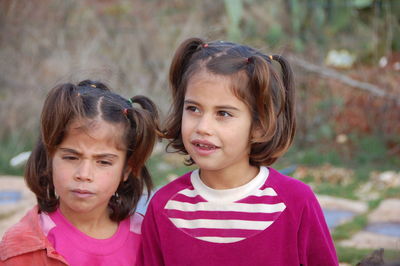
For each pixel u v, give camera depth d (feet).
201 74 8.32
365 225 17.57
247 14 32.12
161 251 9.03
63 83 9.16
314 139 26.55
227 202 8.66
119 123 8.98
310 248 8.66
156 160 25.23
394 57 28.84
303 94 26.91
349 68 29.04
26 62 27.37
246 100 8.34
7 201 20.04
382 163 24.67
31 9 28.30
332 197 20.84
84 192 8.71
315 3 31.60
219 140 8.29
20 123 26.27
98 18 29.27
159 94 27.37
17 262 8.68
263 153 8.83
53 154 8.86
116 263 9.18
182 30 29.32
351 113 26.86
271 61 8.89
